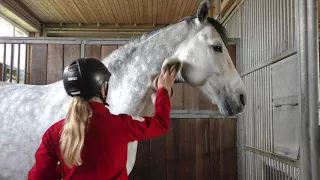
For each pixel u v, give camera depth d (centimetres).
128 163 134
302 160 142
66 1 483
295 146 153
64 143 78
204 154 247
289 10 161
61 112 132
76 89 87
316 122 137
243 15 249
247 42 236
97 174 80
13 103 144
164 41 139
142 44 140
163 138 248
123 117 90
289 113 160
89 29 607
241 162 242
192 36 140
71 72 87
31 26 543
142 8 518
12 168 136
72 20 584
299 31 146
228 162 247
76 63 89
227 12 323
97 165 80
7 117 140
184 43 139
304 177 141
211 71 136
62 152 78
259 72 207
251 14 227
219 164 247
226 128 248
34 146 133
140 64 136
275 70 179
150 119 95
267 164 191
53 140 86
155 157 247
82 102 84
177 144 247
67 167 82
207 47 136
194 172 247
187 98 249
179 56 137
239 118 245
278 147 175
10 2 443
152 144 247
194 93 249
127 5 502
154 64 136
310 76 140
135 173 247
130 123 89
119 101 134
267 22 193
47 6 505
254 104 217
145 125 91
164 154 247
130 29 612
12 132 136
